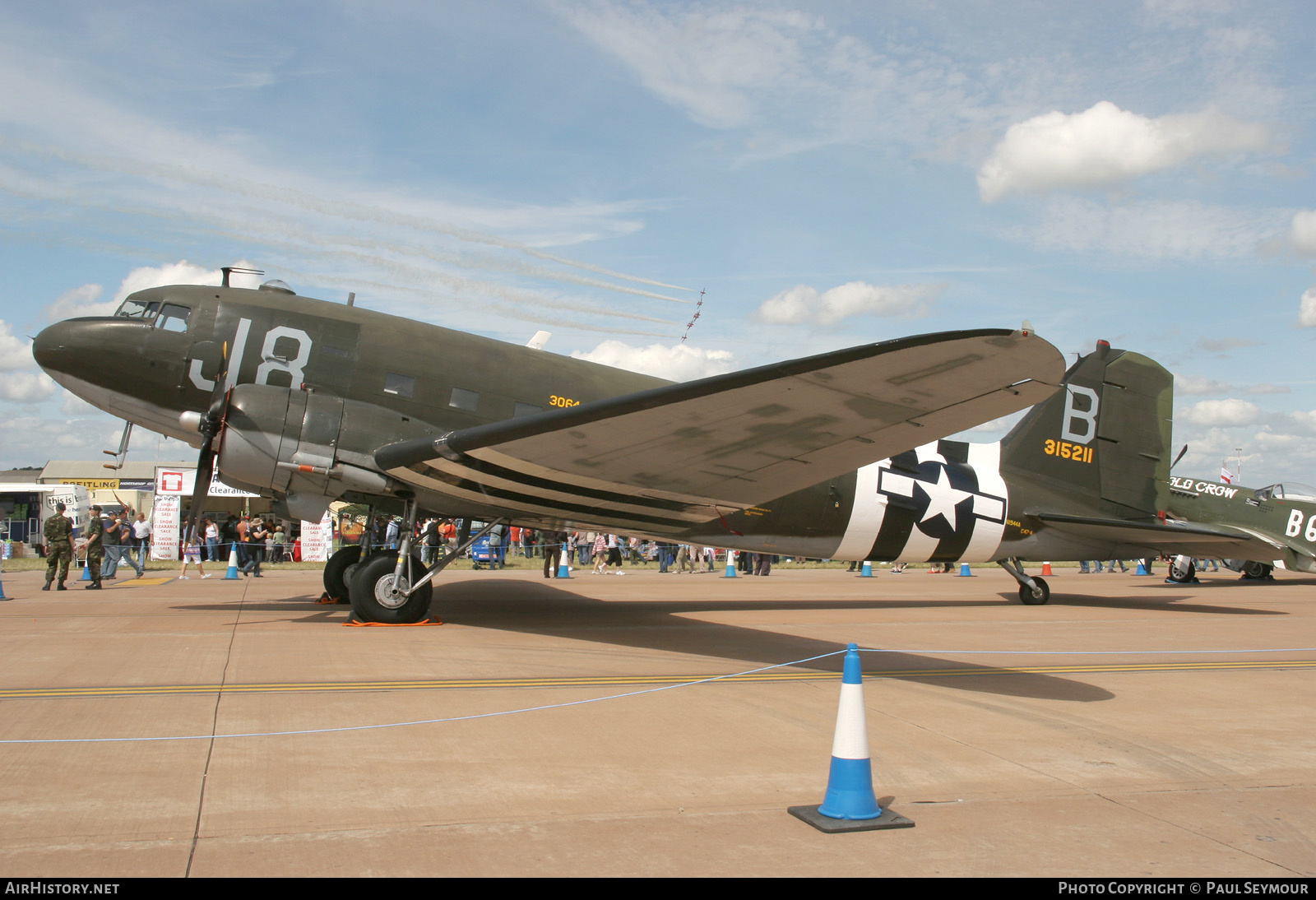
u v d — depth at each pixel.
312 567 24.47
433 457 8.60
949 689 6.87
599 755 4.72
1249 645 9.64
